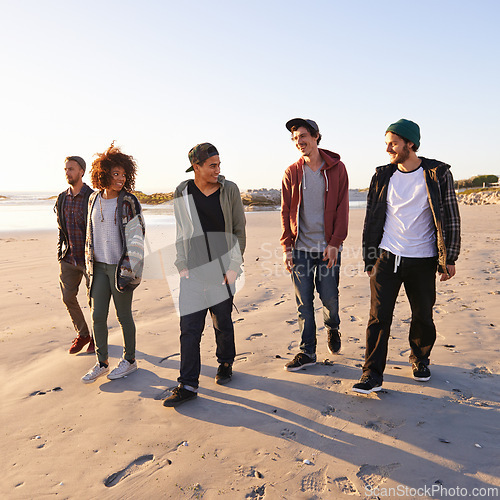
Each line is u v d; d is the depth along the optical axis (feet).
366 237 9.56
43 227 61.00
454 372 9.98
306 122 10.43
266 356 11.58
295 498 6.10
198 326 9.45
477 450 7.00
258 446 7.40
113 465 7.04
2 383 10.31
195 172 9.34
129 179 10.35
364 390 8.91
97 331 10.49
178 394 9.02
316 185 10.73
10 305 17.31
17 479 6.73
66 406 9.11
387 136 8.92
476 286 18.42
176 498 6.18
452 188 8.63
